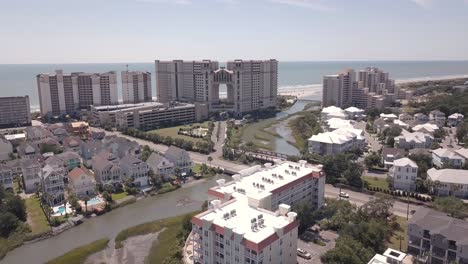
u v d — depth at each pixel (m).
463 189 158.12
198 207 164.50
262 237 97.94
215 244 106.19
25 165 175.62
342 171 182.75
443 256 107.50
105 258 123.31
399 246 120.00
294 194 141.12
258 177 143.62
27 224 140.75
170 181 193.12
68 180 179.88
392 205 144.38
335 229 133.88
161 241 133.38
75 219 147.25
